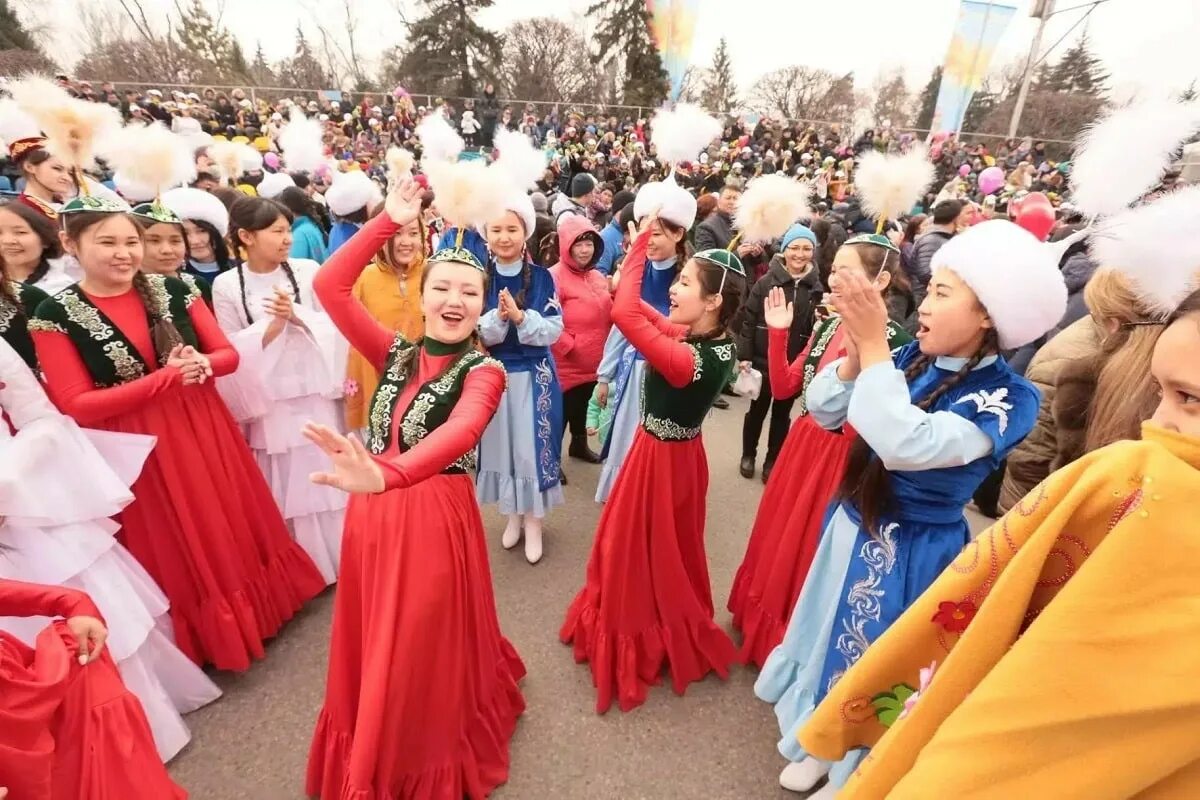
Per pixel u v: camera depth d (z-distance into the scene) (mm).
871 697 1164
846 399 1885
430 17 28188
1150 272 900
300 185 6797
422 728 1763
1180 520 673
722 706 2432
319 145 4730
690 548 2502
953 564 1010
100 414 2010
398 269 2895
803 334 4133
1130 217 969
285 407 2729
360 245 1745
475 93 29203
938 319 1486
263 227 2697
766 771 2178
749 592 2684
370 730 1614
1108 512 766
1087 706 683
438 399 1623
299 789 2016
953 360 1594
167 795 1722
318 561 2871
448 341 1678
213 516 2305
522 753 2184
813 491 2352
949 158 15055
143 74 23375
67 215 1982
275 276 2836
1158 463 712
